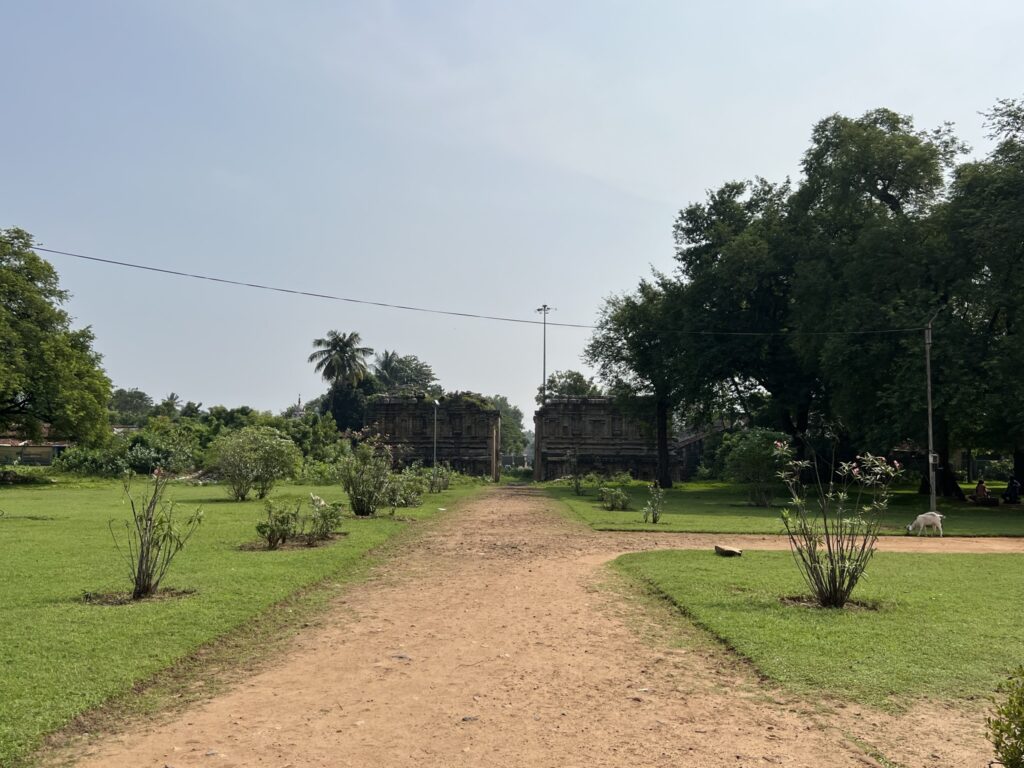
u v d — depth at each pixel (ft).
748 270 124.16
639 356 156.04
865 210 110.32
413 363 353.31
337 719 17.78
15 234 147.33
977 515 84.69
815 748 15.90
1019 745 12.23
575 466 191.62
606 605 31.22
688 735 16.70
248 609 28.30
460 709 18.48
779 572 37.83
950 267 94.68
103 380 155.12
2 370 126.62
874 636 24.35
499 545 51.80
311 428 208.54
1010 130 94.89
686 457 245.24
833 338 98.02
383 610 30.14
